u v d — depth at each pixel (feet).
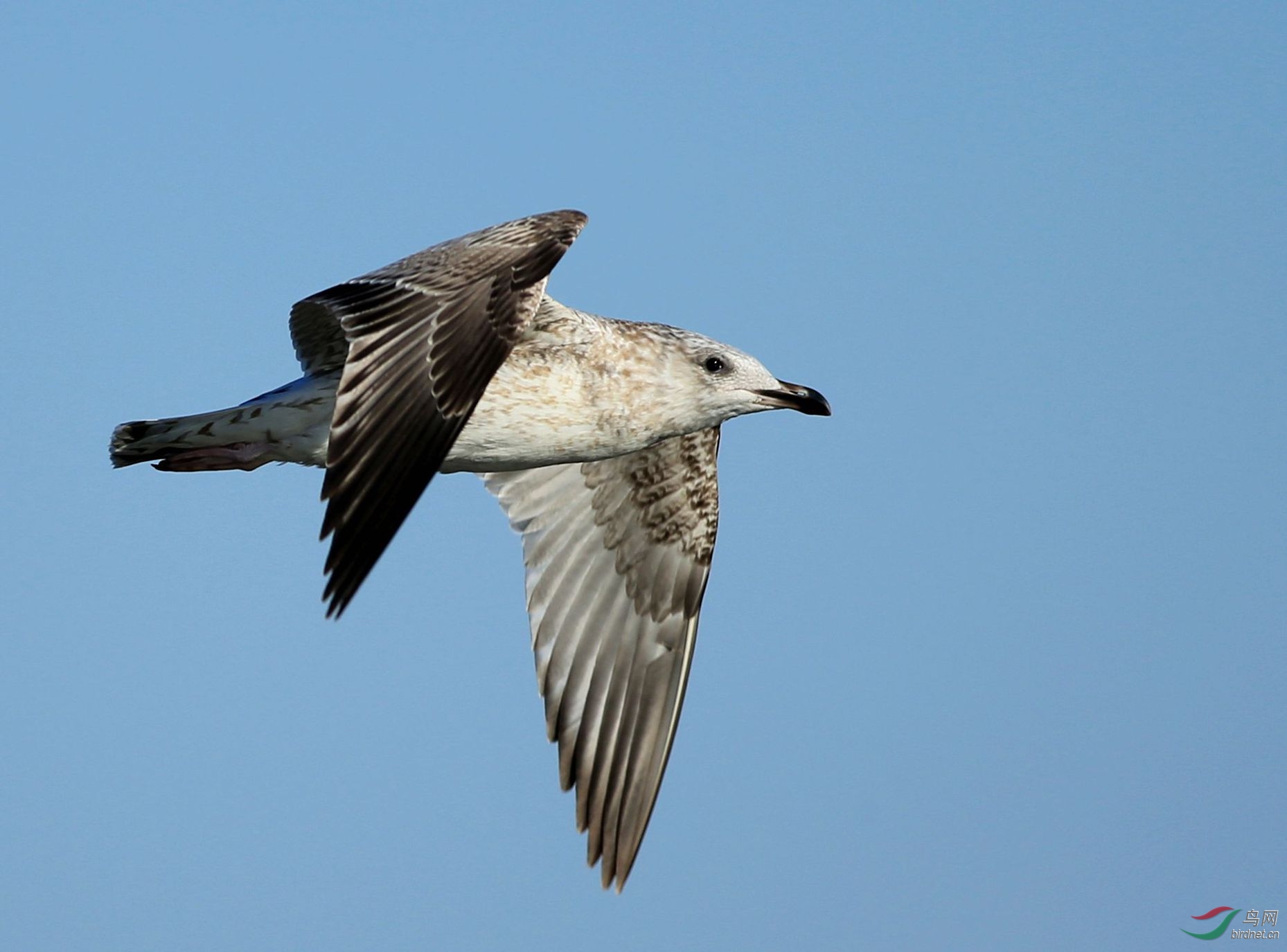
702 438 45.24
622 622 46.88
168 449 38.06
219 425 37.73
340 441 31.24
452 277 33.99
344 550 30.42
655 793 46.75
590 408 40.40
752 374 41.98
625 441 41.16
